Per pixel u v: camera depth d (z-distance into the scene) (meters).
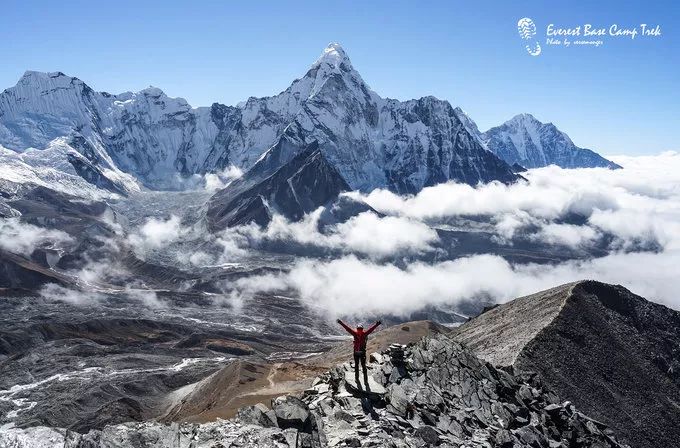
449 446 30.88
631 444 77.12
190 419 98.25
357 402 32.53
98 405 185.12
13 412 183.25
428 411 34.41
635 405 86.81
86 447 23.02
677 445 82.38
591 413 79.25
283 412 28.69
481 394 39.97
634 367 96.44
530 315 107.06
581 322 102.00
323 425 29.77
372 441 28.28
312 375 146.25
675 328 116.75
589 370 89.00
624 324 109.06
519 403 41.41
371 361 39.12
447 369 40.84
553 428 40.69
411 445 29.61
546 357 87.81
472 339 109.62
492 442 33.88
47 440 22.61
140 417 171.12
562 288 117.38
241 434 26.28
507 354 87.69
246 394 132.50
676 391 95.38
